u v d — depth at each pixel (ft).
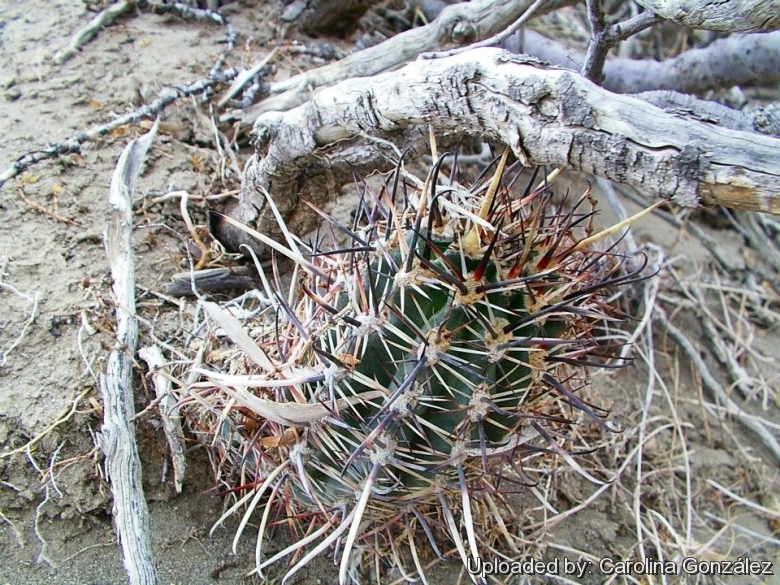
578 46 1.91
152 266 1.23
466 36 1.38
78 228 1.22
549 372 0.82
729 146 0.63
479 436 0.77
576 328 0.88
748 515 1.34
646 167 0.67
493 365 0.77
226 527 1.02
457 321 0.76
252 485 0.90
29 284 1.14
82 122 1.38
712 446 1.42
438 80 0.79
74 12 1.58
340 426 0.79
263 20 1.70
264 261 1.29
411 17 1.84
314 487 0.86
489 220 0.79
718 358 1.56
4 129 1.34
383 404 0.78
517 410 0.80
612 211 1.62
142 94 1.45
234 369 0.95
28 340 1.08
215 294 1.23
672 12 0.72
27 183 1.26
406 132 0.98
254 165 1.11
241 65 1.56
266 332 0.96
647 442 1.35
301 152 1.02
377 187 1.41
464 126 0.81
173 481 1.03
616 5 2.09
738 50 1.47
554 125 0.71
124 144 1.35
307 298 0.87
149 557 0.89
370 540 0.99
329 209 1.36
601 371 1.33
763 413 1.51
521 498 1.18
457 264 0.77
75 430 1.03
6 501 0.99
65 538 0.99
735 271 1.72
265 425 0.88
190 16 1.65
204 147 1.42
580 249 0.80
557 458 1.17
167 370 1.03
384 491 0.81
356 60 1.42
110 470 0.93
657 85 1.58
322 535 0.99
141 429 1.03
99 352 1.07
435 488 0.83
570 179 1.64
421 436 0.76
